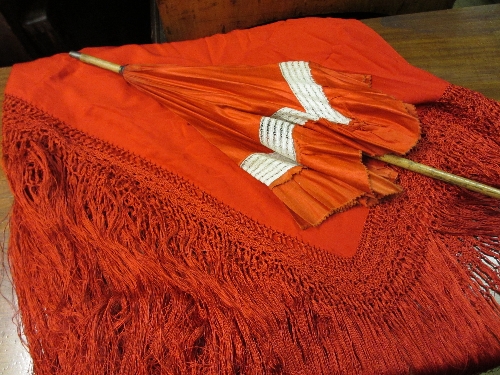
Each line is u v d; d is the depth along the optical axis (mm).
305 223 649
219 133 743
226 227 658
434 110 776
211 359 559
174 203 678
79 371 552
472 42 956
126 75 796
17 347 612
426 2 1147
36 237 649
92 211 667
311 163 665
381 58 831
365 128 690
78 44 1115
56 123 751
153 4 1403
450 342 561
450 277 606
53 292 608
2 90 931
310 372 552
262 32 910
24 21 972
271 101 725
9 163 702
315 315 589
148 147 730
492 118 742
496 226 645
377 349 562
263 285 609
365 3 1131
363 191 652
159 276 611
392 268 619
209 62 868
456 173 701
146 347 569
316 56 853
